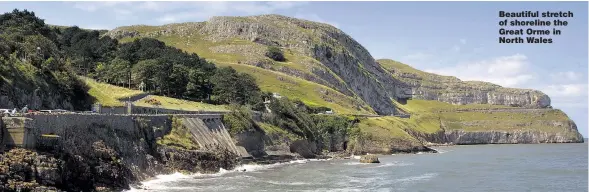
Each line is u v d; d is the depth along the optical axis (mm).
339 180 108500
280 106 179125
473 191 97438
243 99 183875
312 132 186375
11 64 109750
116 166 84625
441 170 134250
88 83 154125
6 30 165375
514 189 100562
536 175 124562
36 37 155000
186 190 87438
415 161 167375
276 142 158000
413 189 98438
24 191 61594
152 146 105438
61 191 66562
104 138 87812
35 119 70562
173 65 184750
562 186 105062
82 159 77125
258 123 157875
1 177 60344
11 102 101875
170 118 118875
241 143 141750
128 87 177250
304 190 92812
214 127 135625
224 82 187750
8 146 66312
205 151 117875
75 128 80688
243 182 100688
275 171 124625
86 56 193625
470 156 199875
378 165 147750
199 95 185250
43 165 65688
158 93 177375
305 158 171250
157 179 99000
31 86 111688
